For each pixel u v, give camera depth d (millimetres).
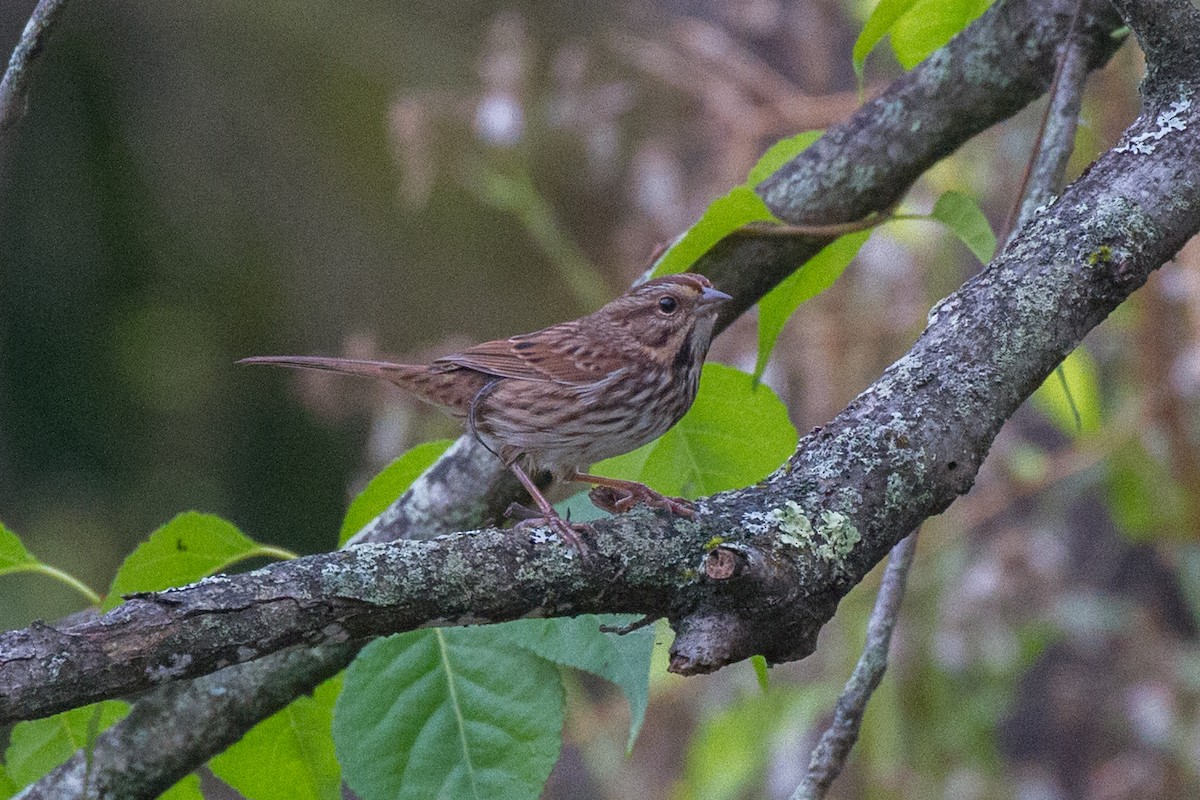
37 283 18375
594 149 11828
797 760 11508
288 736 7406
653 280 7918
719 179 11430
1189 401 11242
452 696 6590
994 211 11648
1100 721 12141
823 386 11039
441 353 10688
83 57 18406
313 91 18516
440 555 4695
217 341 18688
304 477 18797
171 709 7145
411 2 18625
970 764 10875
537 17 16625
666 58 12008
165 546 6586
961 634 10898
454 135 12273
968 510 11477
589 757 12922
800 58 12414
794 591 4754
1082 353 10680
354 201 18375
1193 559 11008
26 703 4156
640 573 4809
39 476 18266
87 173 18484
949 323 5453
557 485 9055
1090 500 13352
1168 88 5645
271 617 4438
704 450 7555
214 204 18594
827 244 7684
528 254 18062
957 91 7492
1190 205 5438
